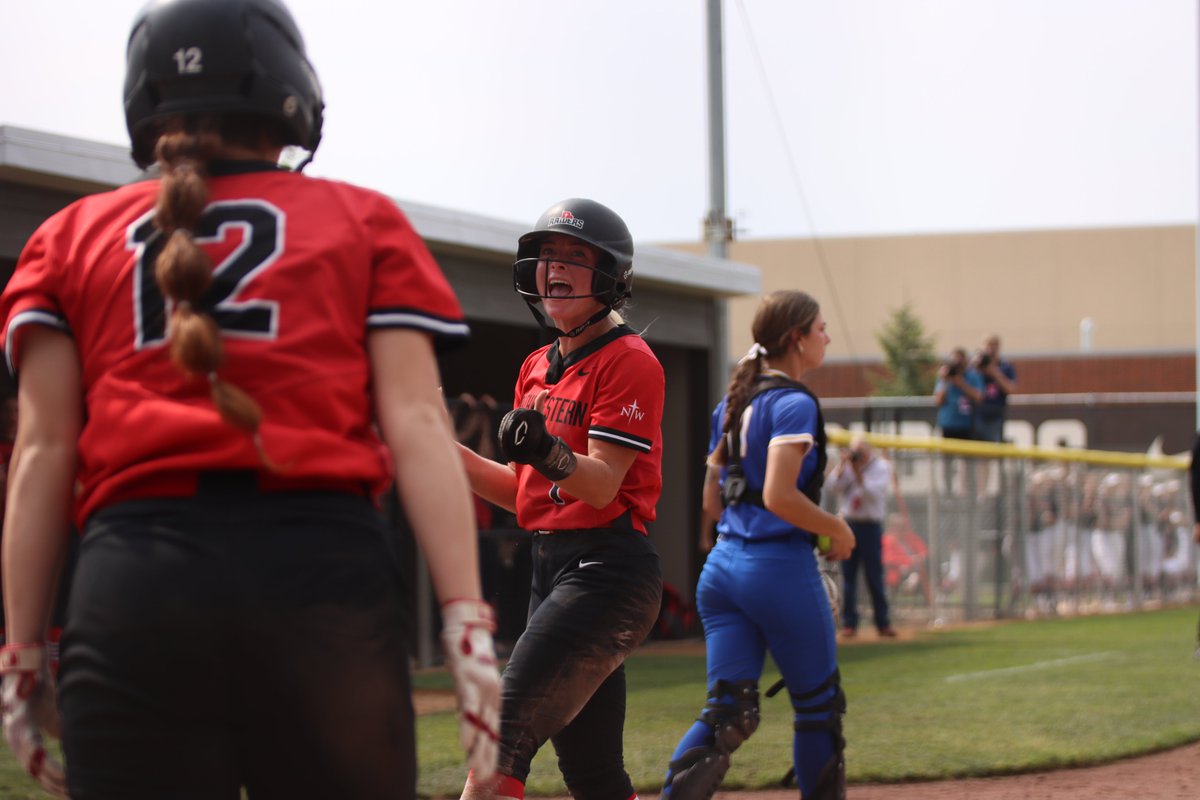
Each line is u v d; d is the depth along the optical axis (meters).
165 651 7.64
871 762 25.03
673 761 17.00
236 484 7.87
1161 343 184.25
